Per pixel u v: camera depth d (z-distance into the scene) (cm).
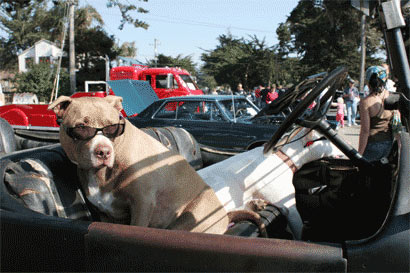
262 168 258
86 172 184
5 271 167
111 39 3931
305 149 269
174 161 205
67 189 194
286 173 259
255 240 135
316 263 127
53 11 4150
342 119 1330
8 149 289
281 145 244
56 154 200
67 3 2903
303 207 277
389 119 328
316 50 3944
